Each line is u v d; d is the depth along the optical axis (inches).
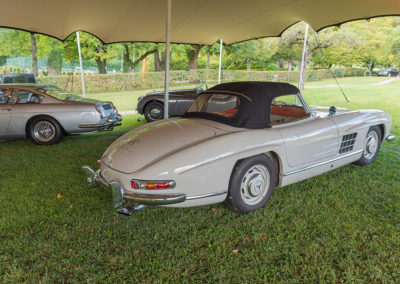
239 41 415.2
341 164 162.1
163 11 275.6
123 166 115.0
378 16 261.3
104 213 131.9
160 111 366.9
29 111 252.4
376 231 113.7
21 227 120.3
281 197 143.5
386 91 743.1
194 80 1125.7
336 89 813.2
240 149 116.6
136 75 1001.5
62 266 97.7
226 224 120.6
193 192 110.1
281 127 135.0
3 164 203.5
